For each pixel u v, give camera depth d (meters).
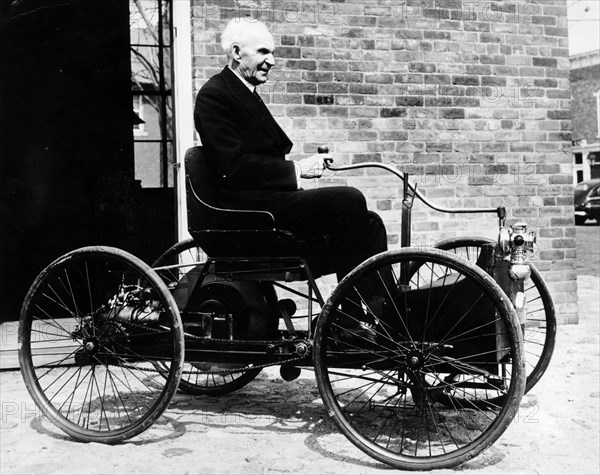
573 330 5.41
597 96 28.72
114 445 2.90
